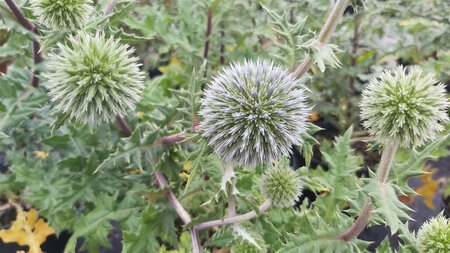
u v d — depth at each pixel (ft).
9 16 0.55
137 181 0.60
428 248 0.47
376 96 0.44
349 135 0.67
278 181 0.54
